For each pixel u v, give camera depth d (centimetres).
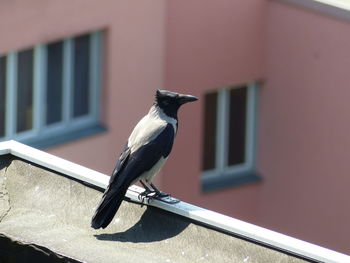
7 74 1744
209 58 1878
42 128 1808
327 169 1906
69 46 1781
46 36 1730
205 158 1973
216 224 704
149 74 1842
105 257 687
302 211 1972
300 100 1900
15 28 1697
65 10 1733
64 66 1792
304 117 1905
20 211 753
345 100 1841
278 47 1889
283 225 2003
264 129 1966
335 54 1828
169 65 1850
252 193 2005
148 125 817
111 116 1845
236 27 1878
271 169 1981
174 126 824
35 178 782
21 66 1753
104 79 1823
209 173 1988
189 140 1925
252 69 1912
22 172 789
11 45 1705
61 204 758
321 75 1859
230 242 693
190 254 694
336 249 1939
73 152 1831
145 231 722
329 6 1811
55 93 1798
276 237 680
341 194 1902
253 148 1984
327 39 1830
